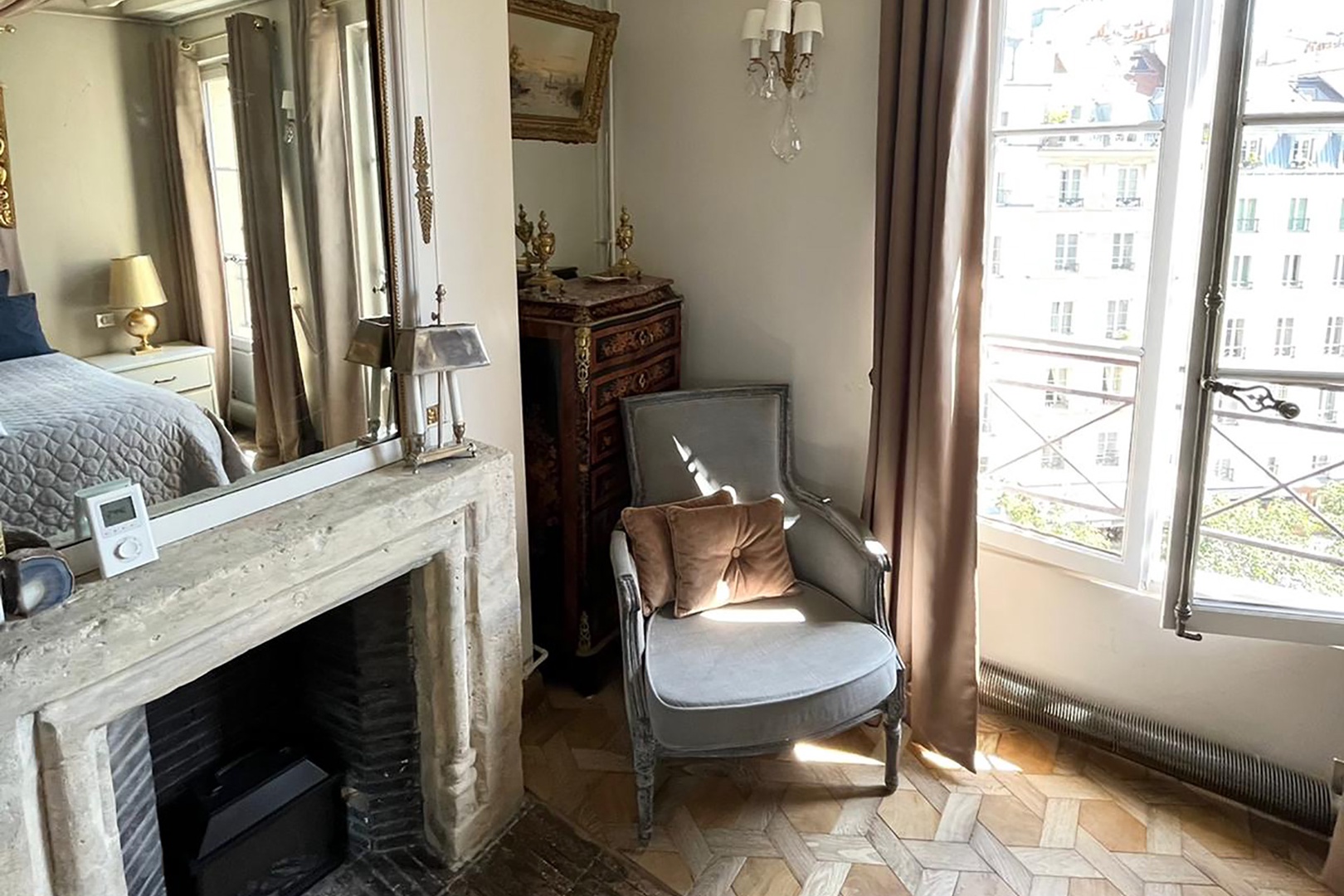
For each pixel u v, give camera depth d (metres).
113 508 1.64
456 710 2.28
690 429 2.90
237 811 2.11
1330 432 2.16
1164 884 2.27
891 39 2.45
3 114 1.52
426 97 2.19
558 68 2.89
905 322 2.57
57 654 1.47
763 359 3.08
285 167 1.93
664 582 2.67
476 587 2.27
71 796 1.56
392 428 2.21
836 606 2.69
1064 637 2.76
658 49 3.03
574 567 2.91
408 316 2.22
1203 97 2.30
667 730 2.28
